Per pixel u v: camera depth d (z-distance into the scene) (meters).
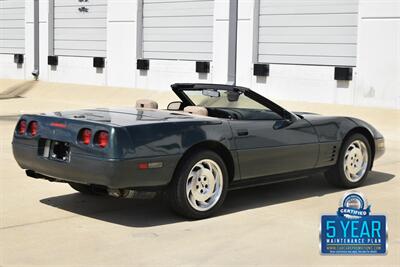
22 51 25.12
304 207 7.07
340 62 16.17
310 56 16.70
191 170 6.34
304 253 5.47
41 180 8.30
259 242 5.77
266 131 6.99
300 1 16.77
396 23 14.92
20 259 5.23
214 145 6.57
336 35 16.17
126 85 21.30
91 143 6.04
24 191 7.67
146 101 7.81
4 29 25.77
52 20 23.69
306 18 16.70
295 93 17.02
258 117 7.12
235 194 7.72
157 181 6.13
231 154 6.66
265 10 17.50
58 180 6.84
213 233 6.03
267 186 8.21
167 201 6.41
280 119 7.24
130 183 5.98
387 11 15.02
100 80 22.09
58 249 5.50
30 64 24.48
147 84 20.70
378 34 15.23
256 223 6.39
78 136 6.15
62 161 6.29
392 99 15.16
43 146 6.54
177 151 6.19
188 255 5.38
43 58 23.97
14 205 6.99
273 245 5.68
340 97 16.08
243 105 7.18
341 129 7.82
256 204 7.21
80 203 7.12
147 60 20.55
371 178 8.82
